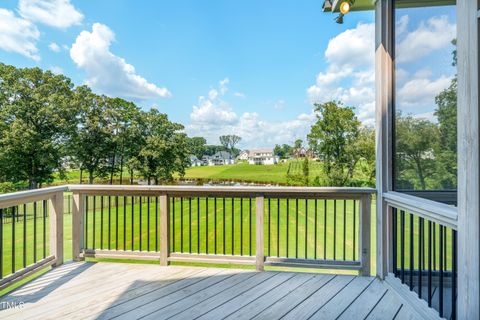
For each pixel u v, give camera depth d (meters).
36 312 2.17
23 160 19.64
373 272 3.84
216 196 3.12
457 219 1.70
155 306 2.27
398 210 2.73
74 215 3.32
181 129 24.44
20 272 2.60
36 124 20.69
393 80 2.73
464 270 1.62
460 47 1.63
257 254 3.01
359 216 2.88
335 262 2.88
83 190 3.29
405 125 2.68
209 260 3.10
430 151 2.55
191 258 3.14
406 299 2.29
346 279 2.77
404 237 2.62
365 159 10.28
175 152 23.52
